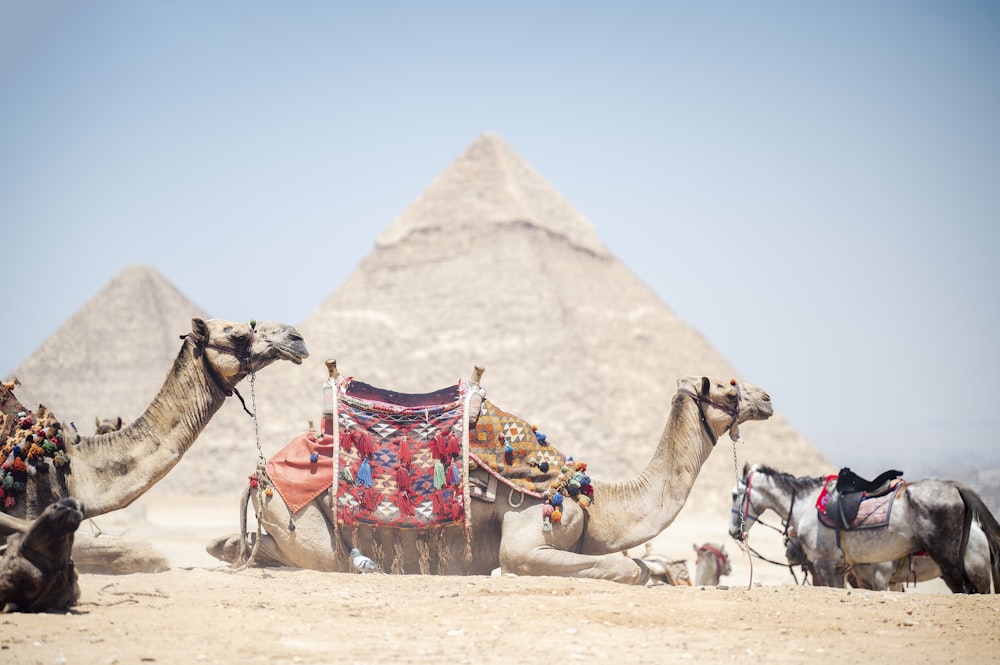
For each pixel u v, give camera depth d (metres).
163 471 17.41
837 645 13.55
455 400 18.27
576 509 17.98
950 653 13.27
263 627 13.56
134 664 11.87
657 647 13.20
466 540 17.89
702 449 18.91
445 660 12.38
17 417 17.14
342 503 17.77
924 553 20.83
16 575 13.89
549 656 12.64
